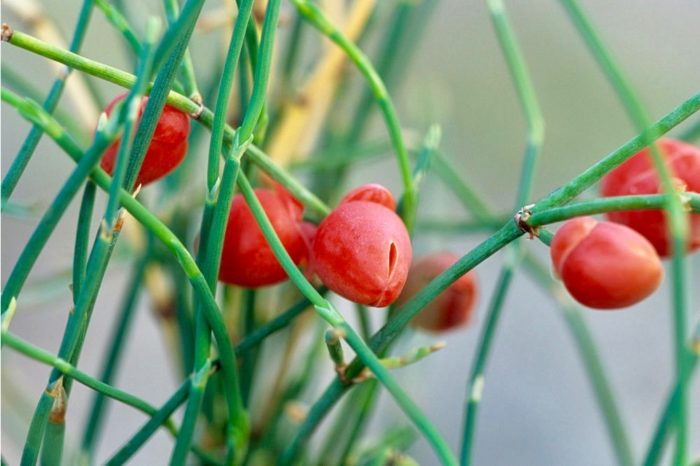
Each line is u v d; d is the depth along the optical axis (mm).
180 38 154
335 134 206
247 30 166
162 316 202
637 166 166
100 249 149
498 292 179
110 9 167
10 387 209
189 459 201
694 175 165
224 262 165
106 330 354
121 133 159
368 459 191
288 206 167
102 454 341
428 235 215
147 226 156
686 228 162
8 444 243
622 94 163
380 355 164
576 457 366
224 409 191
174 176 197
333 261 159
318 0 202
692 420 352
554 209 156
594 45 166
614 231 160
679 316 143
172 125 160
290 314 170
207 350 162
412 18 206
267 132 199
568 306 202
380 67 203
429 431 145
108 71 157
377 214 159
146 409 162
